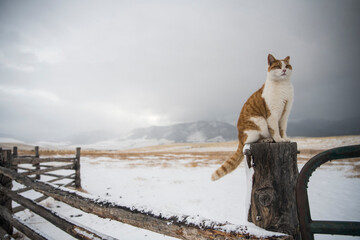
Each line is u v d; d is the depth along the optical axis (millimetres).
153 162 16766
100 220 4418
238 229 1052
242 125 3035
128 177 9602
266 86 2936
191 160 18328
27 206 2396
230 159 2451
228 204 5680
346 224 851
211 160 18094
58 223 1898
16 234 3408
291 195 1276
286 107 2908
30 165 11352
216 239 1068
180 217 1229
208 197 6344
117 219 1456
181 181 8750
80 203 1694
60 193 1904
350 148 844
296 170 1325
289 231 1244
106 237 1522
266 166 1317
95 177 9453
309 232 921
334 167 11734
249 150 1423
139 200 6039
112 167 13227
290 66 2828
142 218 1330
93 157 22406
